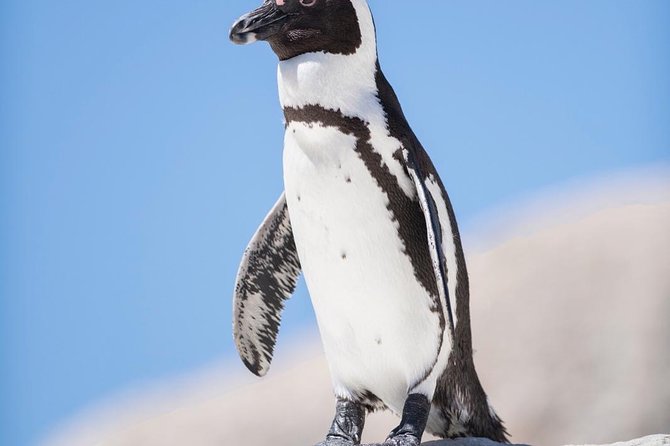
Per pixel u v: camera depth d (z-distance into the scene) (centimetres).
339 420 1240
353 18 1193
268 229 1368
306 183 1177
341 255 1177
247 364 1428
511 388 2806
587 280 3111
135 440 3139
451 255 1219
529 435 2662
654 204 3444
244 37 1191
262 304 1402
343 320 1207
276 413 3089
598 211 3538
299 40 1187
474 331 3062
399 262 1174
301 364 3447
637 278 3019
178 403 3812
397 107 1220
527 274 3222
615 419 2630
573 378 2783
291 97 1183
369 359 1213
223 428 3086
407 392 1216
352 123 1166
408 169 1163
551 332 2955
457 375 1256
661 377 2711
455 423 1289
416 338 1192
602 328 2884
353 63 1192
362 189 1163
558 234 3406
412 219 1179
